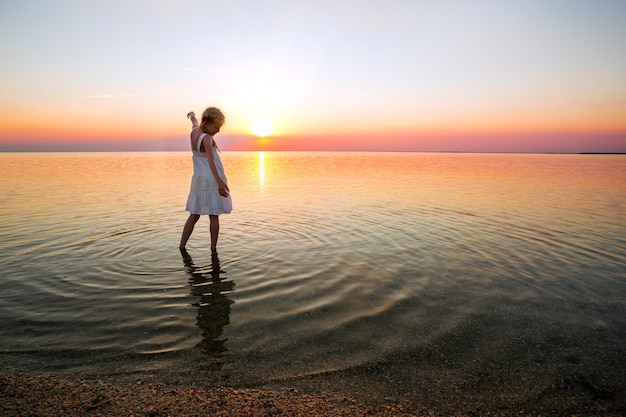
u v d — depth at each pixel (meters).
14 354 2.46
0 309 3.15
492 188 13.85
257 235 5.98
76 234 5.86
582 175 21.70
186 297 3.49
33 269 4.18
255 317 3.10
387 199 10.54
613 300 3.56
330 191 12.58
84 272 4.11
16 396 2.01
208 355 2.50
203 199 4.88
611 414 1.97
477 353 2.59
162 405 1.97
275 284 3.87
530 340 2.79
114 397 2.03
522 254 5.09
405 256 4.95
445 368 2.40
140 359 2.43
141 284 3.79
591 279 4.14
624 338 2.83
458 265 4.60
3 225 6.51
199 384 2.17
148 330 2.84
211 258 4.70
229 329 2.88
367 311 3.27
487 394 2.14
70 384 2.14
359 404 2.03
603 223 7.23
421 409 2.00
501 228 6.73
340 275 4.18
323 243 5.55
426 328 2.96
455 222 7.26
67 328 2.84
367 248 5.31
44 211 7.98
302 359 2.47
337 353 2.56
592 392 2.16
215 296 3.53
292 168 30.17
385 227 6.74
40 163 34.69
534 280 4.10
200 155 4.86
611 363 2.48
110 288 3.67
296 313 3.20
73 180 15.96
